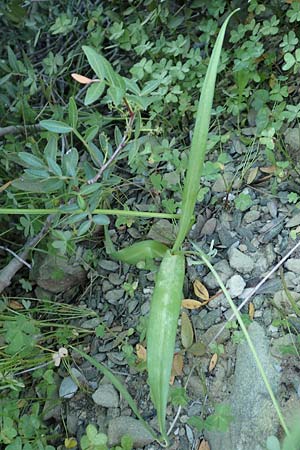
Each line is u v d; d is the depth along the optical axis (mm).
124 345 467
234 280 461
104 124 578
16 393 468
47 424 472
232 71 526
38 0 632
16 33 669
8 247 577
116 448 414
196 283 472
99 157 426
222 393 429
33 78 582
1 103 606
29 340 455
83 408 466
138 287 499
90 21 601
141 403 448
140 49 546
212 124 547
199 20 594
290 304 441
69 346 475
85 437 401
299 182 494
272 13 556
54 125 399
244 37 562
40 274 527
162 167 537
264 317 443
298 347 419
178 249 387
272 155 484
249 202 481
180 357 448
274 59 543
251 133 528
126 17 604
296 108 492
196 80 544
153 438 425
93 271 519
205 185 515
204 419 424
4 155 554
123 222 511
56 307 515
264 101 519
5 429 416
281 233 475
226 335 445
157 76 521
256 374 416
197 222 501
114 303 502
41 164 410
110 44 622
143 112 560
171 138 556
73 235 480
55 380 484
